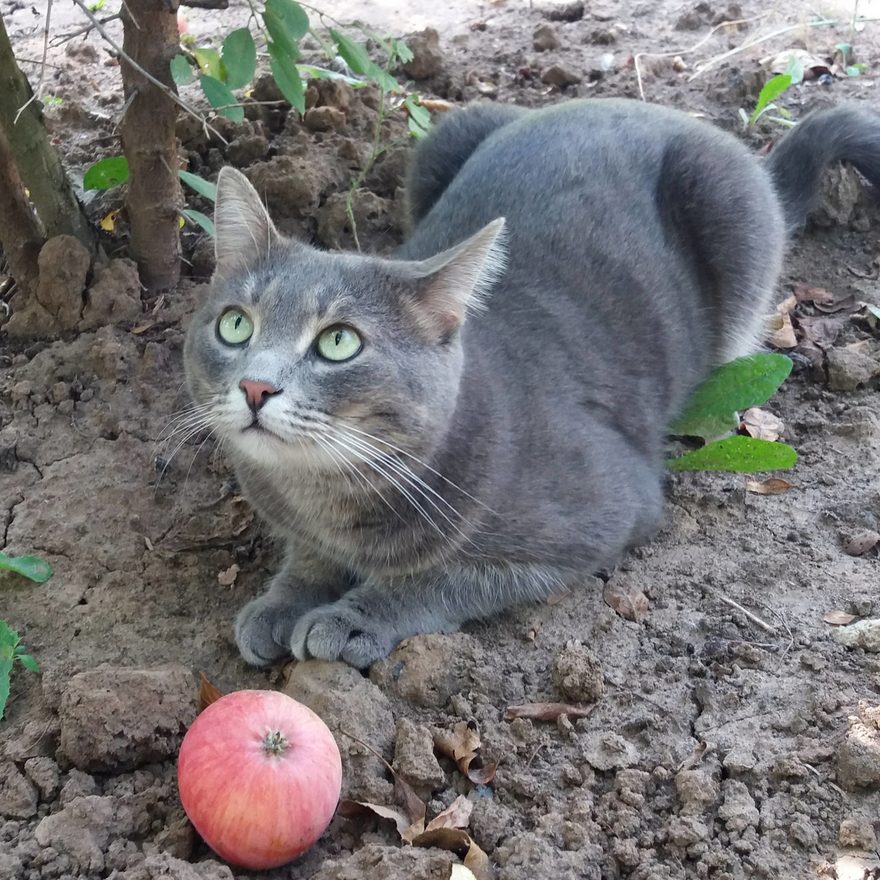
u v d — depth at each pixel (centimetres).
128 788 47
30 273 71
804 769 46
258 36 92
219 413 48
